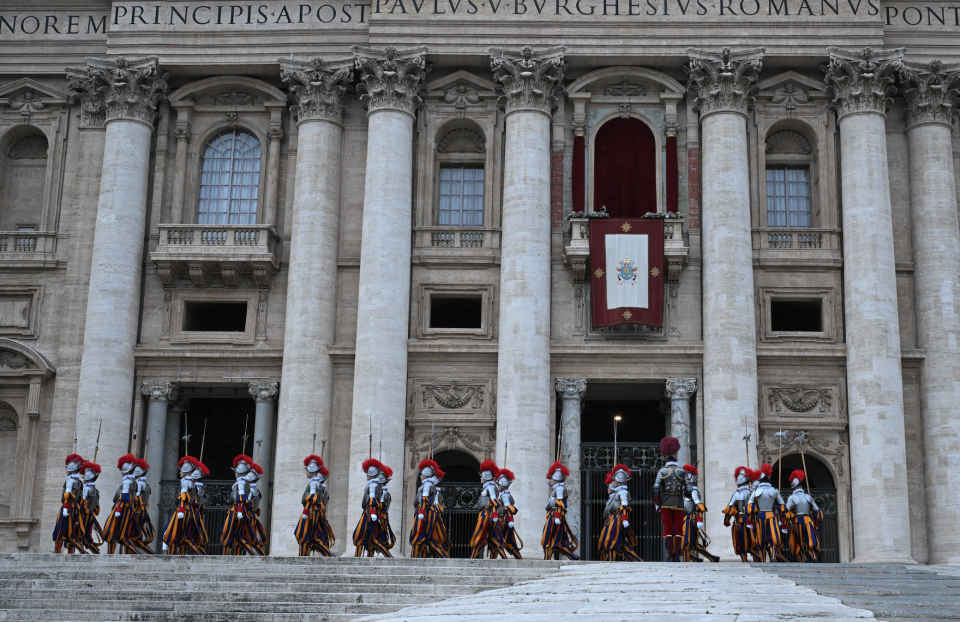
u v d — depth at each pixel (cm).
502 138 4009
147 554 2700
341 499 3731
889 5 3994
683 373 3797
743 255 3769
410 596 2234
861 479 3631
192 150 4072
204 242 3916
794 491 2753
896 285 3834
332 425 3791
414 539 2669
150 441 3828
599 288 3803
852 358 3731
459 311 4275
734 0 3956
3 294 3988
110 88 4019
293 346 3781
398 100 3934
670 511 2720
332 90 3978
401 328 3781
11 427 3934
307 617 2147
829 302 3850
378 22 3975
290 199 4016
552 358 3806
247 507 2803
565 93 4000
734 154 3838
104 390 3772
